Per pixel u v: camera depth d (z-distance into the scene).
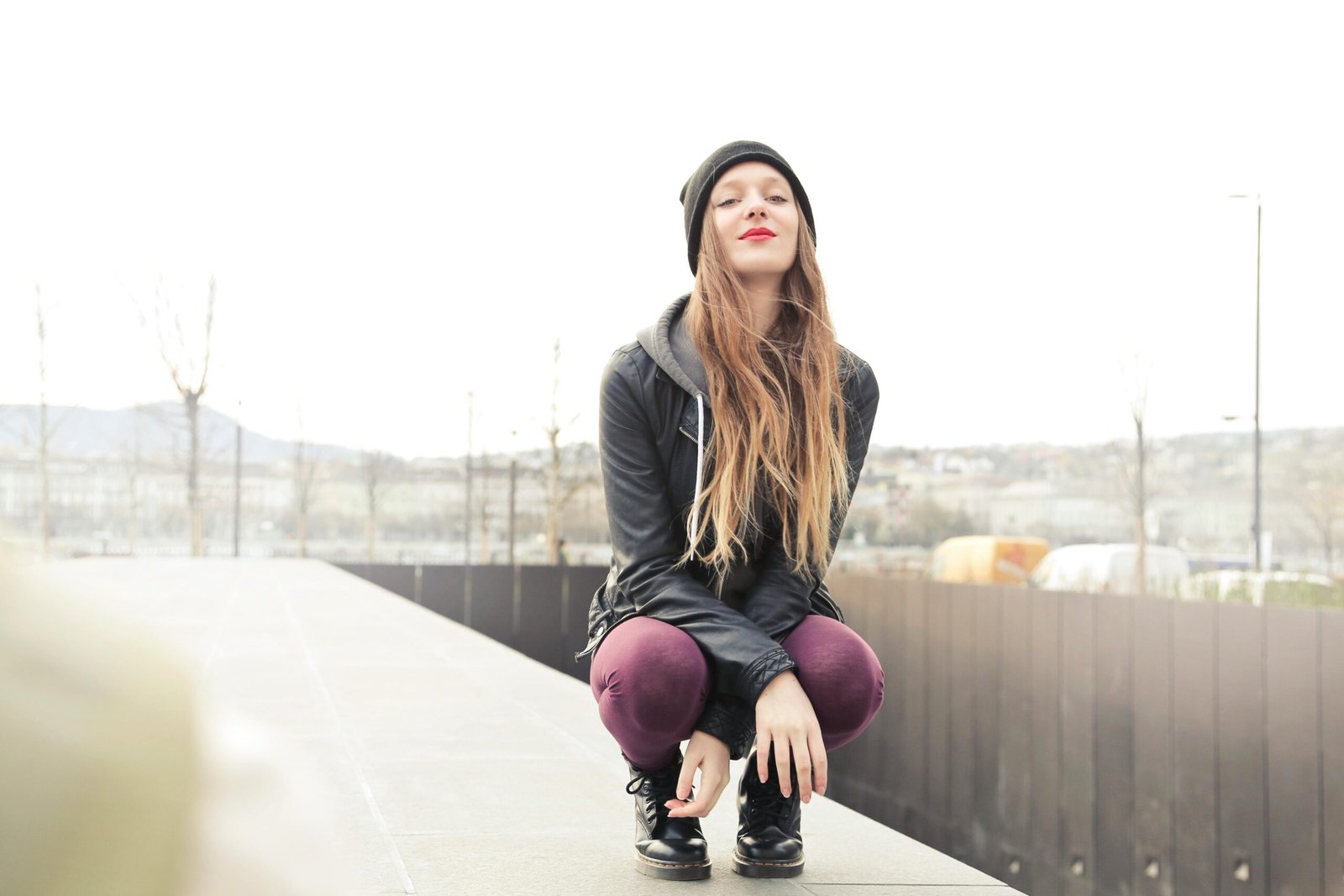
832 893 2.02
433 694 4.80
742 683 1.84
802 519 1.99
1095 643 7.96
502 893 2.02
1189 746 6.93
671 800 2.03
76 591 0.24
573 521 24.16
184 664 0.24
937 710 10.25
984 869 9.30
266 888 0.25
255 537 24.95
